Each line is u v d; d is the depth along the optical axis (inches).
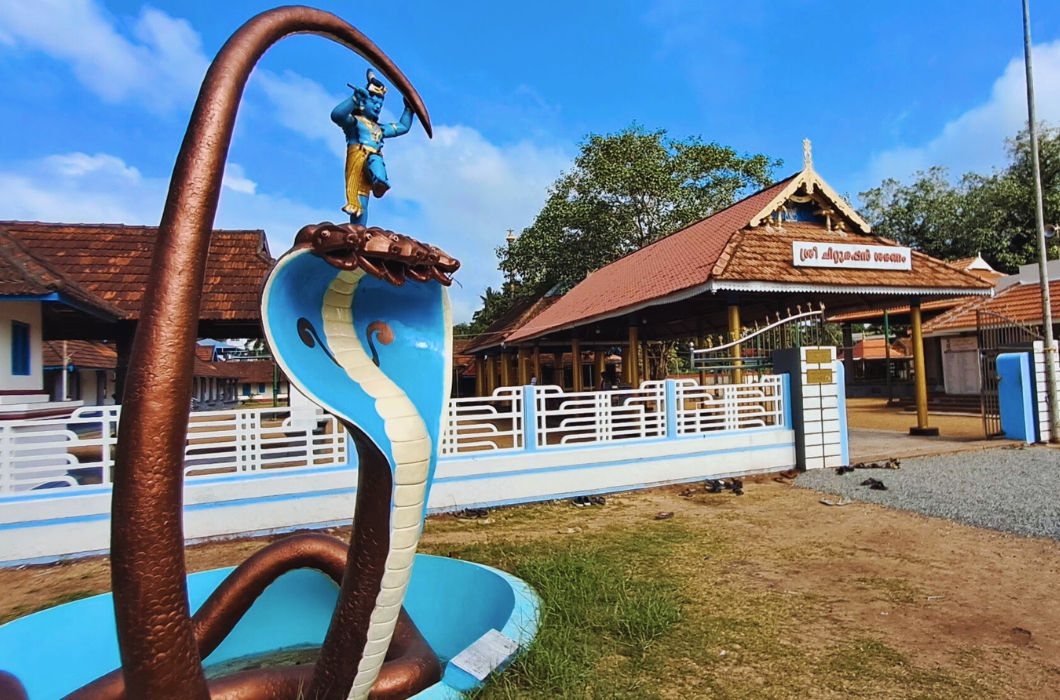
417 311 118.2
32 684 150.7
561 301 900.0
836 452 403.5
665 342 935.0
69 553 253.0
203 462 453.4
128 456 79.6
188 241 83.7
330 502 289.7
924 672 142.1
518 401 340.5
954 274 504.7
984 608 179.9
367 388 103.0
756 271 426.6
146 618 80.0
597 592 180.2
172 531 81.7
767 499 331.9
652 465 361.4
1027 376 493.0
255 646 179.0
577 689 127.6
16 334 374.3
